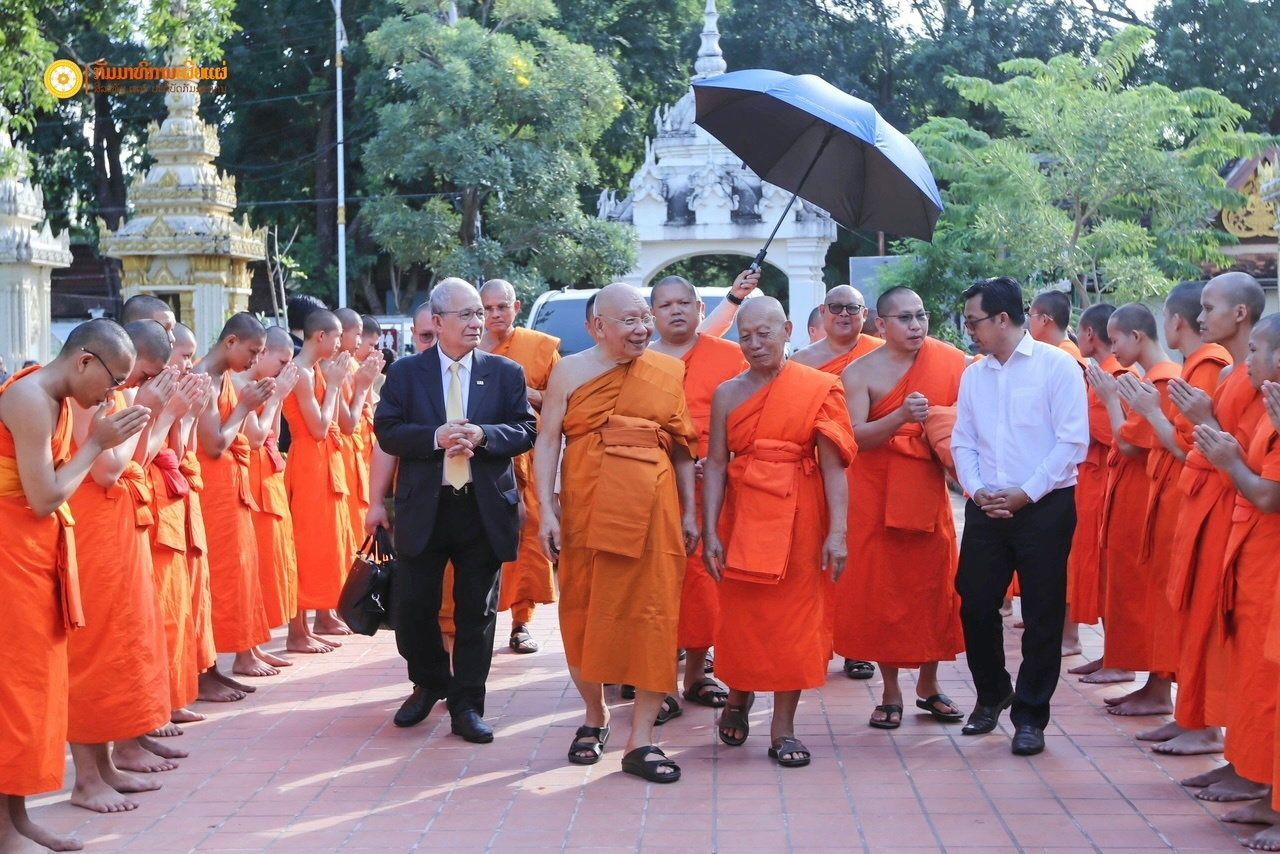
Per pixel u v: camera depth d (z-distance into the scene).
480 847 5.00
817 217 24.70
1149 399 5.99
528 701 7.27
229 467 7.34
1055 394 6.16
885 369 6.77
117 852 5.01
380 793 5.67
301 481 8.53
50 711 4.84
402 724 6.73
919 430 6.62
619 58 34.09
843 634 6.68
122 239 16.02
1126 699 6.89
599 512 5.80
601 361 5.99
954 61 32.44
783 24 34.91
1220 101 18.48
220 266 16.28
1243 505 5.17
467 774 5.93
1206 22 28.91
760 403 6.00
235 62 32.66
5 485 4.76
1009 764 6.00
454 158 23.30
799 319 24.89
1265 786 5.44
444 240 24.16
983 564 6.30
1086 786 5.67
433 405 6.40
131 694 5.52
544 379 8.15
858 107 6.62
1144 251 18.42
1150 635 6.65
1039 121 18.28
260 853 4.98
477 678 6.51
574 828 5.20
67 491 4.80
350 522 8.94
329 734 6.61
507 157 23.67
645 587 5.82
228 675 7.89
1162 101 18.39
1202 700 5.59
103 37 28.69
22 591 4.78
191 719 6.84
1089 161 18.06
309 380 8.44
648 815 5.34
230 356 7.25
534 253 24.52
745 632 5.96
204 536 6.76
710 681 7.27
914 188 6.74
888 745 6.35
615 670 5.86
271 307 32.03
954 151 20.06
